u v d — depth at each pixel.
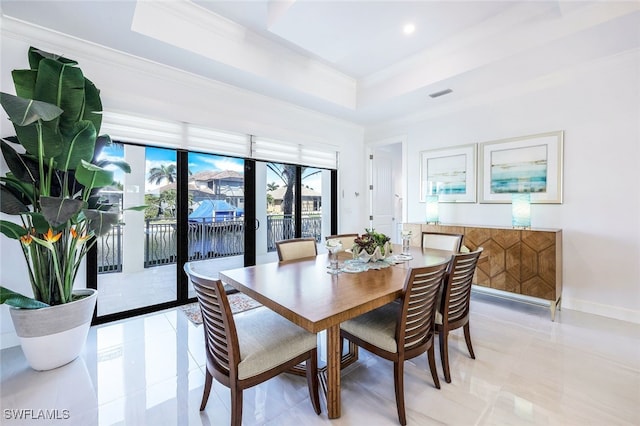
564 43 2.46
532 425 1.48
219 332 1.41
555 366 2.01
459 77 3.12
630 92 2.65
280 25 2.41
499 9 2.47
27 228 2.05
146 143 2.85
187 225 3.24
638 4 2.05
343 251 2.99
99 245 3.72
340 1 2.14
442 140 4.11
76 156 2.07
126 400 1.69
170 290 3.47
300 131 4.16
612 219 2.77
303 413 1.59
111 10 2.06
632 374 1.90
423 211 4.36
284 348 1.49
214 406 1.65
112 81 2.63
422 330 1.69
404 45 3.07
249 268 2.21
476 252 1.96
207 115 3.22
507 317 2.87
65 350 2.03
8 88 2.21
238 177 3.95
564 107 3.02
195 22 2.58
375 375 1.96
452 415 1.56
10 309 1.92
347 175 4.94
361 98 4.06
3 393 1.73
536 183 3.22
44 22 2.18
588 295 2.92
